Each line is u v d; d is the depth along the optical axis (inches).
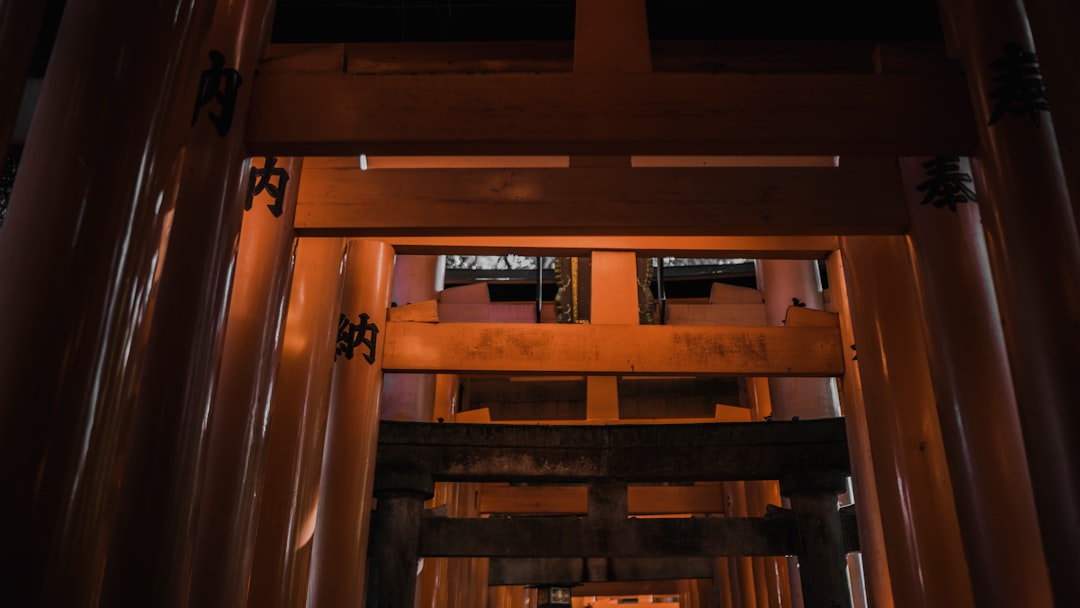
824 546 306.5
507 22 337.7
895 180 222.8
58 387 115.9
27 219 122.9
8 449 112.3
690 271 644.1
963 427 191.6
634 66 193.6
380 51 261.0
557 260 559.2
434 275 537.6
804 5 331.0
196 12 144.3
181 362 163.9
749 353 321.7
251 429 211.2
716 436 327.0
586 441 329.7
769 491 419.2
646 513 492.4
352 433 303.3
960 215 206.7
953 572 225.5
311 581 284.2
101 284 122.2
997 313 196.2
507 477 325.7
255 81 190.9
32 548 110.1
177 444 159.8
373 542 335.9
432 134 186.4
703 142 186.2
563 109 188.1
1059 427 153.0
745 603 450.3
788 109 187.3
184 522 159.0
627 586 721.0
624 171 233.6
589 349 321.4
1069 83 138.3
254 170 234.8
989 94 178.2
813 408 387.2
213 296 171.6
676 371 319.0
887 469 245.9
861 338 263.3
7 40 137.2
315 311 269.6
